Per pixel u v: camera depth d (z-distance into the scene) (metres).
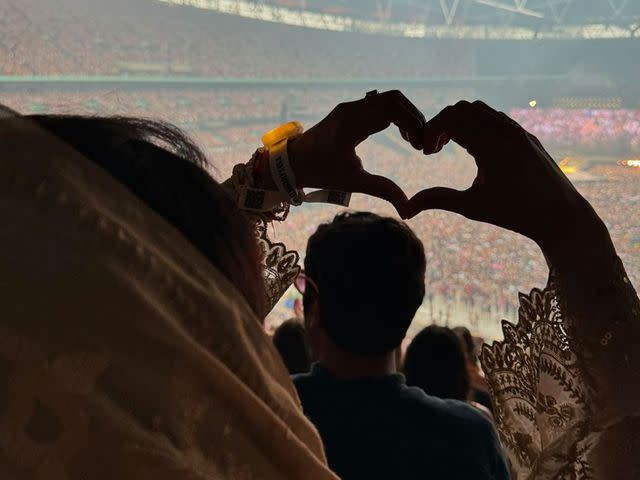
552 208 0.95
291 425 0.54
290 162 1.04
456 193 0.98
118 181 0.50
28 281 0.44
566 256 0.97
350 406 1.46
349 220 1.61
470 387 3.49
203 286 0.50
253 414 0.50
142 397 0.45
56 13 38.41
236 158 41.38
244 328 0.53
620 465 0.93
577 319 0.98
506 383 1.06
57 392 0.43
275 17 47.97
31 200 0.46
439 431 1.44
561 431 0.99
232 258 0.56
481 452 1.43
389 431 1.44
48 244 0.45
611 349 0.95
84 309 0.44
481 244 32.88
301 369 3.76
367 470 1.40
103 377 0.44
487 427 1.48
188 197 0.54
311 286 1.54
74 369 0.44
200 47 44.88
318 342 1.57
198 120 43.41
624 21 49.03
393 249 1.52
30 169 0.46
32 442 0.43
